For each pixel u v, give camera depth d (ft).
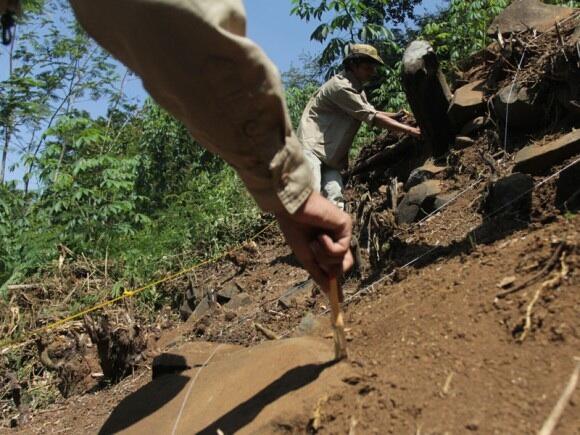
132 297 23.06
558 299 7.09
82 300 23.66
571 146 12.51
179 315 22.17
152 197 37.45
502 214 11.86
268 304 17.46
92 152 43.16
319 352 8.40
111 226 29.50
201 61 6.32
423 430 6.16
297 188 6.67
